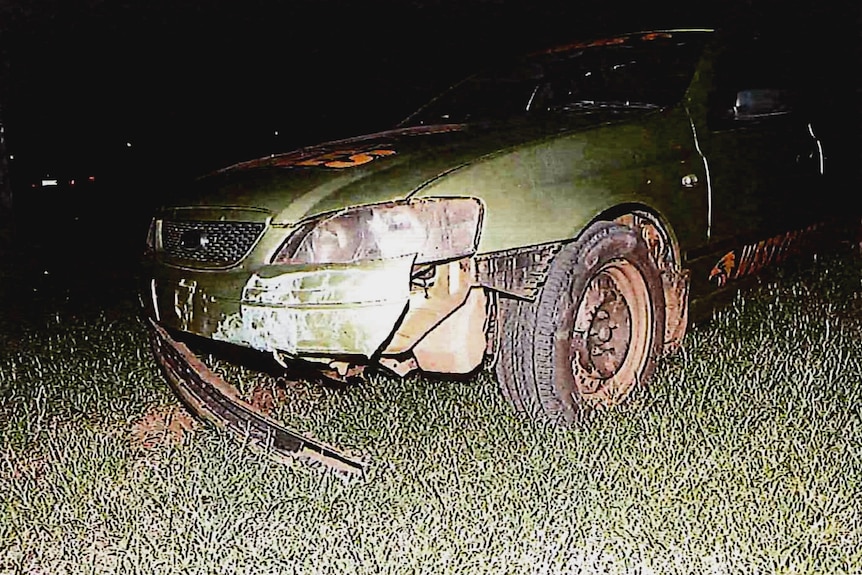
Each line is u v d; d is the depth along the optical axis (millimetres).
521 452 3477
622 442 3490
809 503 2986
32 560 2963
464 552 2818
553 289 3719
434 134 4180
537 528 2936
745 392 3865
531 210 3594
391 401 4016
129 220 11898
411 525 2982
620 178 3889
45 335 5477
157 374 4578
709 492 3076
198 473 3408
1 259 8164
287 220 3445
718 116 4566
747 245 4668
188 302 3600
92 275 7797
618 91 4711
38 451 3771
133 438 3879
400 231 3387
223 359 4246
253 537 2979
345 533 2965
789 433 3480
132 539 3014
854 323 4695
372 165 3641
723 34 4855
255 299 3404
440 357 3617
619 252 3918
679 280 4234
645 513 2982
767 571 2650
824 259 5598
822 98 5305
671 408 3752
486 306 3674
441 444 3568
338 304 3297
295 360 3648
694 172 4211
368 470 3379
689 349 4414
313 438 3688
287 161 3965
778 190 4762
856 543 2775
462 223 3467
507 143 3783
